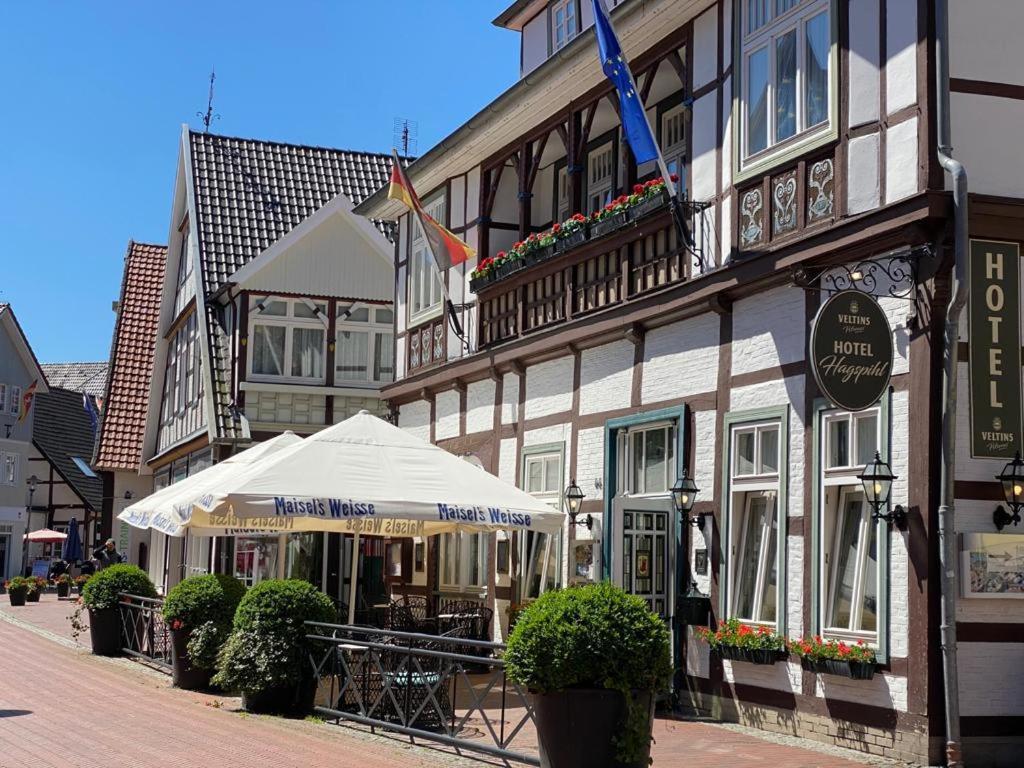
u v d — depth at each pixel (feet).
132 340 121.39
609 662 27.78
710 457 45.01
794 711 39.29
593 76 53.93
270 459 44.62
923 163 35.50
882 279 37.09
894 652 35.37
